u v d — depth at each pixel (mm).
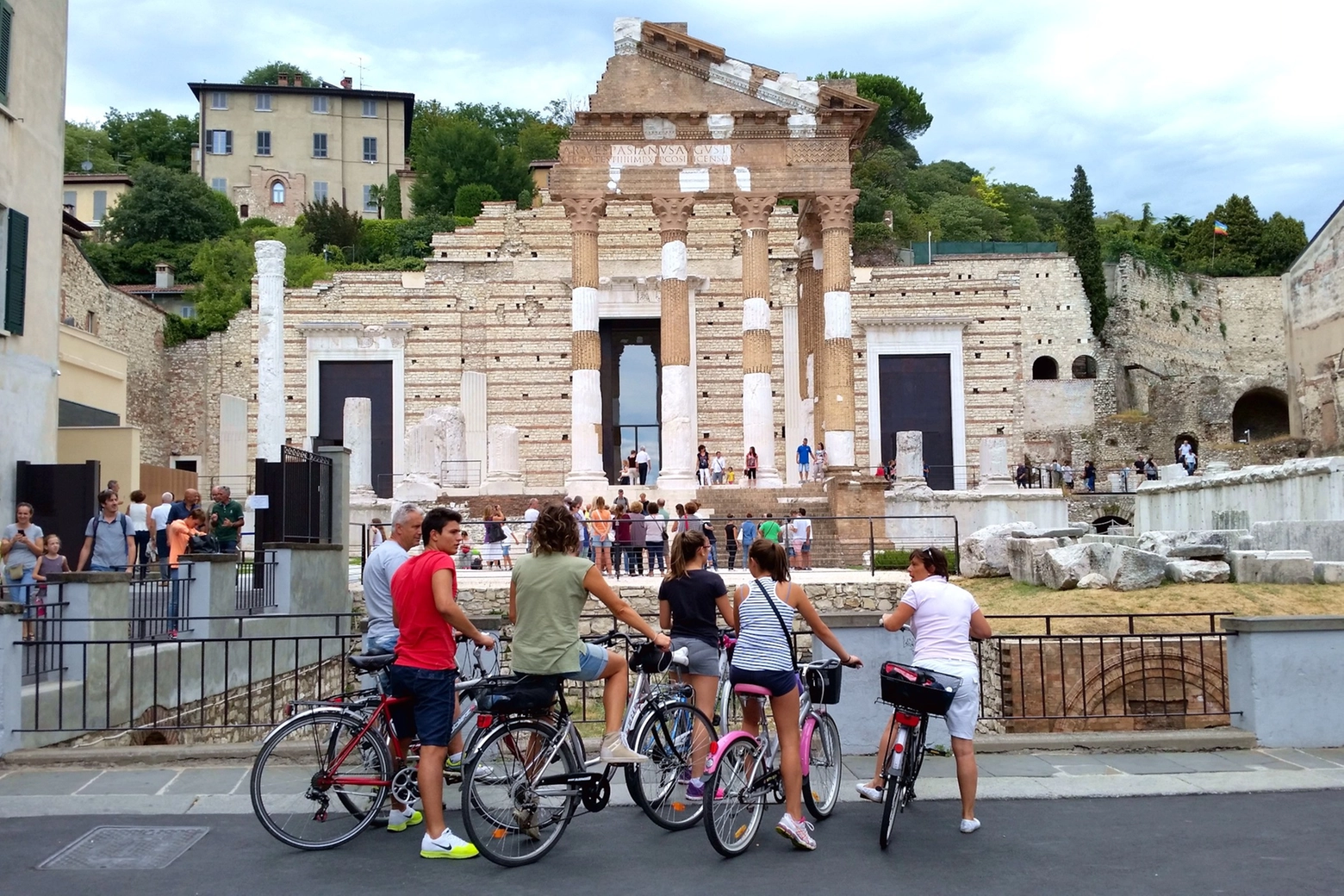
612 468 56625
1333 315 63188
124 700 18562
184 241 92938
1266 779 14414
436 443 45906
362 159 118938
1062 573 27469
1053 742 15930
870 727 15984
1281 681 16234
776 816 13148
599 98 44344
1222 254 102500
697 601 13328
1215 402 69812
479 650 14328
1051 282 76625
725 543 38312
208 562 21312
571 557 11961
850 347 44250
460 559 36156
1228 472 41781
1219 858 11461
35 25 27656
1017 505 44875
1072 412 74188
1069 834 12297
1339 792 13945
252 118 115938
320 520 27047
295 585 24797
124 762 14953
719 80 44625
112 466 37625
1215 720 21891
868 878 10875
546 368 56688
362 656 12016
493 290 56844
